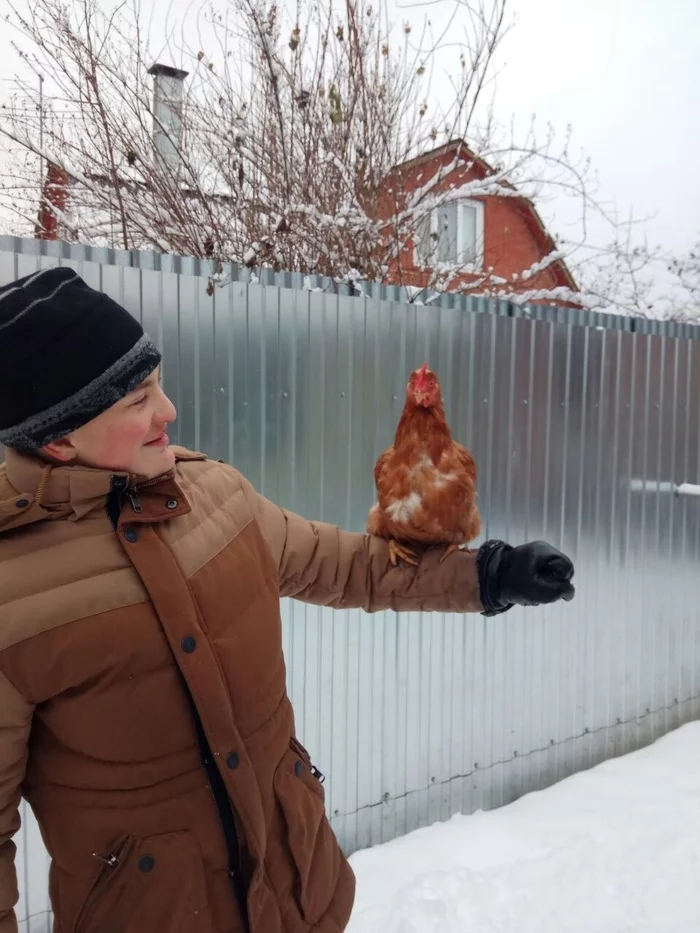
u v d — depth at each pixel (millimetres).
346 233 3393
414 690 2934
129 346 1066
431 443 1537
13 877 1075
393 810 2908
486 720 3166
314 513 2588
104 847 1070
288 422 2510
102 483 1054
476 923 2402
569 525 3342
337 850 1421
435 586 1542
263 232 3328
